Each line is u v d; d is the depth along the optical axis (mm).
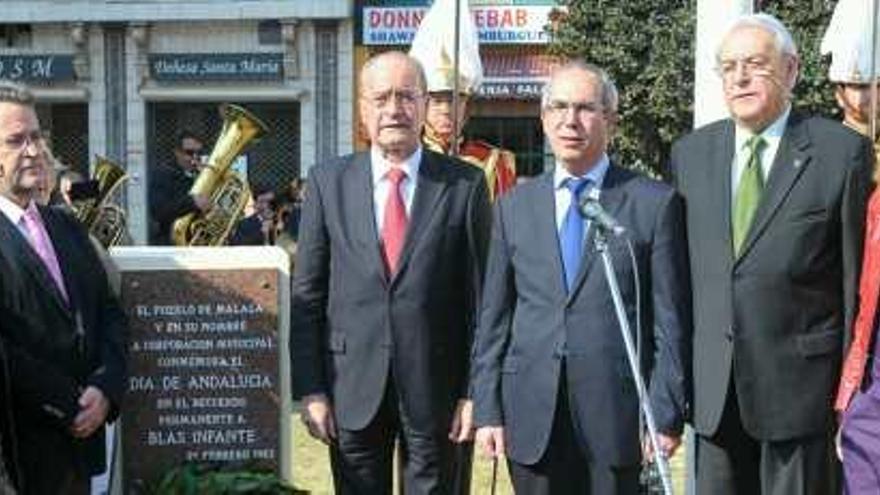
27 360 4117
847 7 6551
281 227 13477
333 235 4438
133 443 5117
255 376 5148
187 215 7859
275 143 20312
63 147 20562
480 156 7066
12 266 4145
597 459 4047
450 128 6625
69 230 4426
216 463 5145
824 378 4004
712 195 4105
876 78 6281
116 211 6691
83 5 20125
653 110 16719
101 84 20312
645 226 4066
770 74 4008
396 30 19922
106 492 5012
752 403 4027
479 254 4434
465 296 4465
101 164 6844
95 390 4289
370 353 4375
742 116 4047
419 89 4422
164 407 5129
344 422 4402
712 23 4887
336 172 4508
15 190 4246
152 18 20094
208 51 20188
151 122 20406
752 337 4004
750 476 4195
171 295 5113
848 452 3809
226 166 7848
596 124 4078
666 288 4047
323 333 4492
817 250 3988
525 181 4293
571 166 4125
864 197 3988
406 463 4453
